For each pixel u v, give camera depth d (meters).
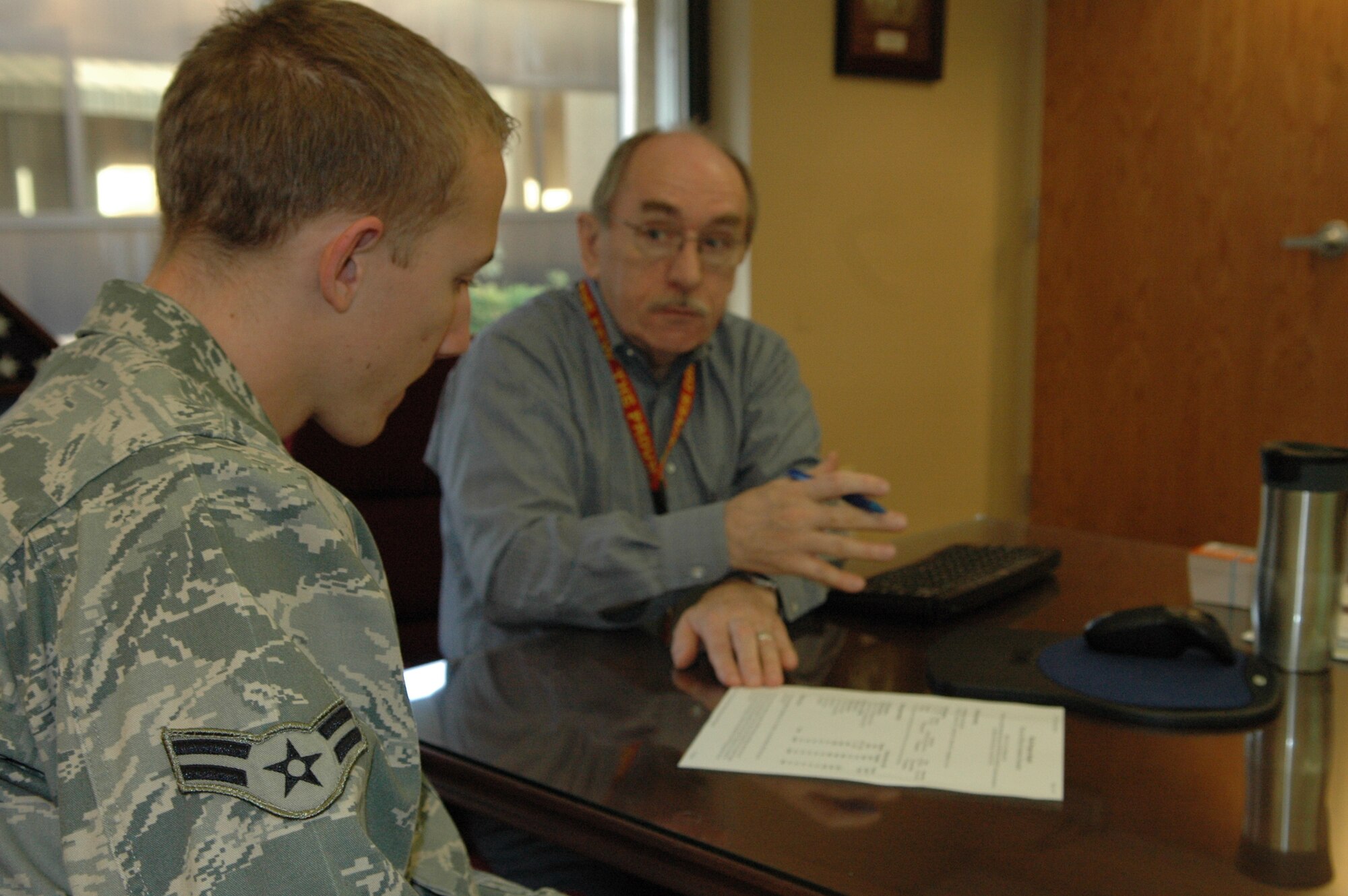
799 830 0.72
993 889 0.64
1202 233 3.03
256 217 0.59
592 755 0.85
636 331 1.47
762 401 1.63
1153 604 1.24
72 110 2.03
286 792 0.45
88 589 0.47
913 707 0.92
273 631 0.47
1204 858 0.67
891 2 3.00
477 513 1.30
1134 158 3.14
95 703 0.45
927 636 1.12
